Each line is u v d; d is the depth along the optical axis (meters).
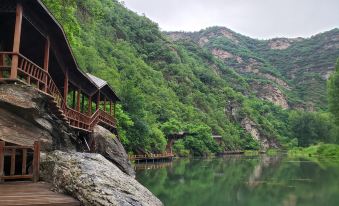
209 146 93.81
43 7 15.46
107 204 9.77
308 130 145.38
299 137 147.75
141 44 143.62
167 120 84.12
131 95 55.88
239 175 42.31
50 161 12.66
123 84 64.06
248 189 31.73
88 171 10.73
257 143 134.38
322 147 101.62
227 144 114.00
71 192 10.27
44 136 16.47
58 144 18.66
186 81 136.75
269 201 26.53
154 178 36.00
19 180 13.25
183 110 105.69
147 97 87.88
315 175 43.19
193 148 87.25
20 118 15.09
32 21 16.33
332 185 34.47
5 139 14.16
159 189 29.53
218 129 115.31
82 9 70.56
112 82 63.72
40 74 17.98
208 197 27.25
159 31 164.12
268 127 151.12
